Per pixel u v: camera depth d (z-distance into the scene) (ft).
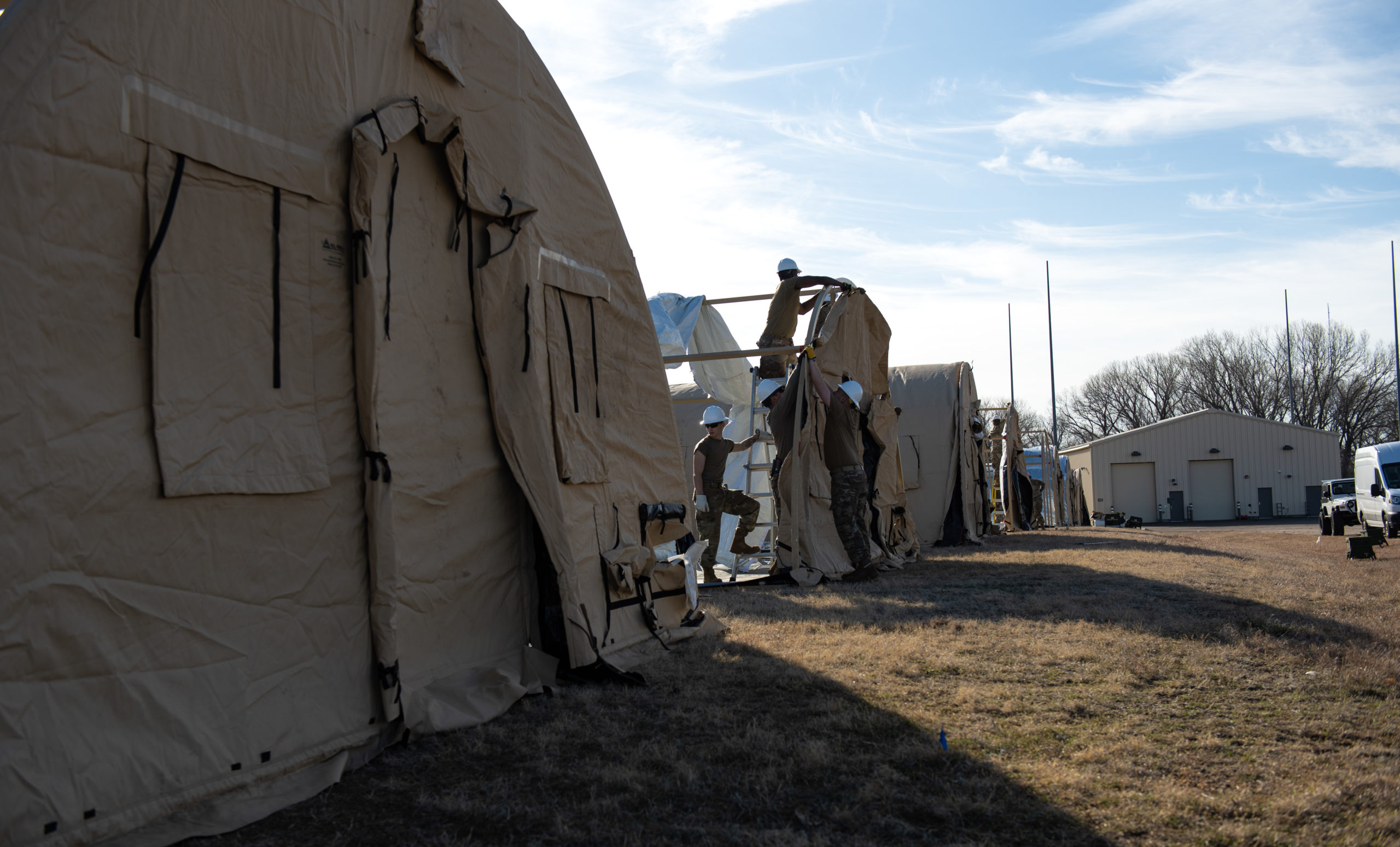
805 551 27.73
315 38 11.02
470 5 14.08
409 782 9.77
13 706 7.27
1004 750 10.55
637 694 13.38
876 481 33.83
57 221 7.98
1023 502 71.97
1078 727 11.42
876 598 23.31
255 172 9.98
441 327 13.07
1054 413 140.46
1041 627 18.16
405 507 11.93
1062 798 8.99
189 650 8.82
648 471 18.62
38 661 7.51
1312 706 12.28
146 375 8.71
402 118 11.98
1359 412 181.27
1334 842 7.77
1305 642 16.28
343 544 10.80
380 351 11.49
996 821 8.47
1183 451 150.82
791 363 30.66
